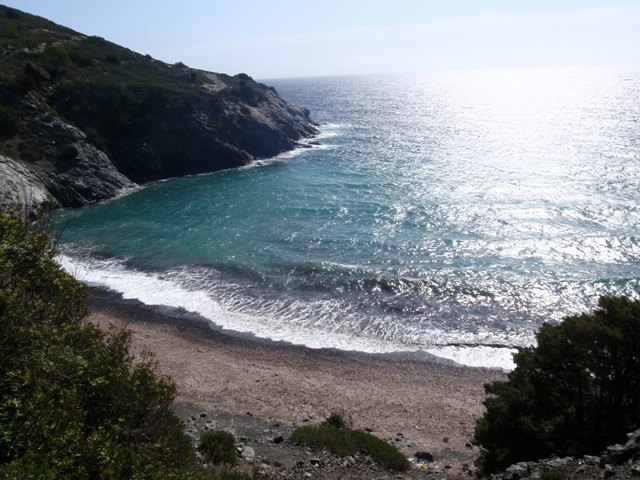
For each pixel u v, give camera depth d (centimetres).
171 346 2761
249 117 8431
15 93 6425
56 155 6050
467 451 1903
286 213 5175
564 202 5053
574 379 1563
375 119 13462
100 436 898
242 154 7881
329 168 7325
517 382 1630
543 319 3033
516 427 1456
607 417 1448
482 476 1459
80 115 6938
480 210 4941
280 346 2803
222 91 9338
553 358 1562
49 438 809
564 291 3319
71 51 8169
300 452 1686
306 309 3222
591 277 3466
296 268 3806
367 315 3136
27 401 846
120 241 4466
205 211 5381
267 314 3166
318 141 9706
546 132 9956
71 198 5800
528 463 1247
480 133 10188
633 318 1491
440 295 3353
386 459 1677
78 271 3778
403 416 2181
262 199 5741
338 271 3722
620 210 4725
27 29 8862
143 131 7269
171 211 5438
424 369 2589
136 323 3022
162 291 3472
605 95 19225
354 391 2373
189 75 9438
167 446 1153
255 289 3503
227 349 2756
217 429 1897
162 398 1201
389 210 5100
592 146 8138
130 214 5369
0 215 1196
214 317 3123
